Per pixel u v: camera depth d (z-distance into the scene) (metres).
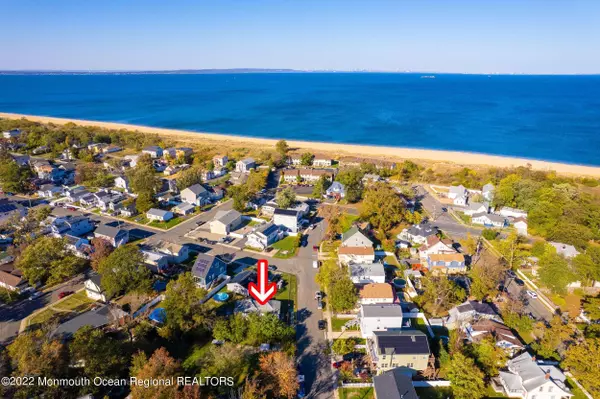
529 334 60.00
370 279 72.69
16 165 125.12
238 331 55.50
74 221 91.81
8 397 41.06
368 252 80.56
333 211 103.50
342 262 80.38
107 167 145.50
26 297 67.88
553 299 69.19
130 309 63.66
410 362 51.28
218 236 93.00
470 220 104.25
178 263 79.56
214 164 152.25
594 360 48.81
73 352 46.62
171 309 56.22
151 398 39.81
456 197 116.44
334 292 64.12
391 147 196.75
